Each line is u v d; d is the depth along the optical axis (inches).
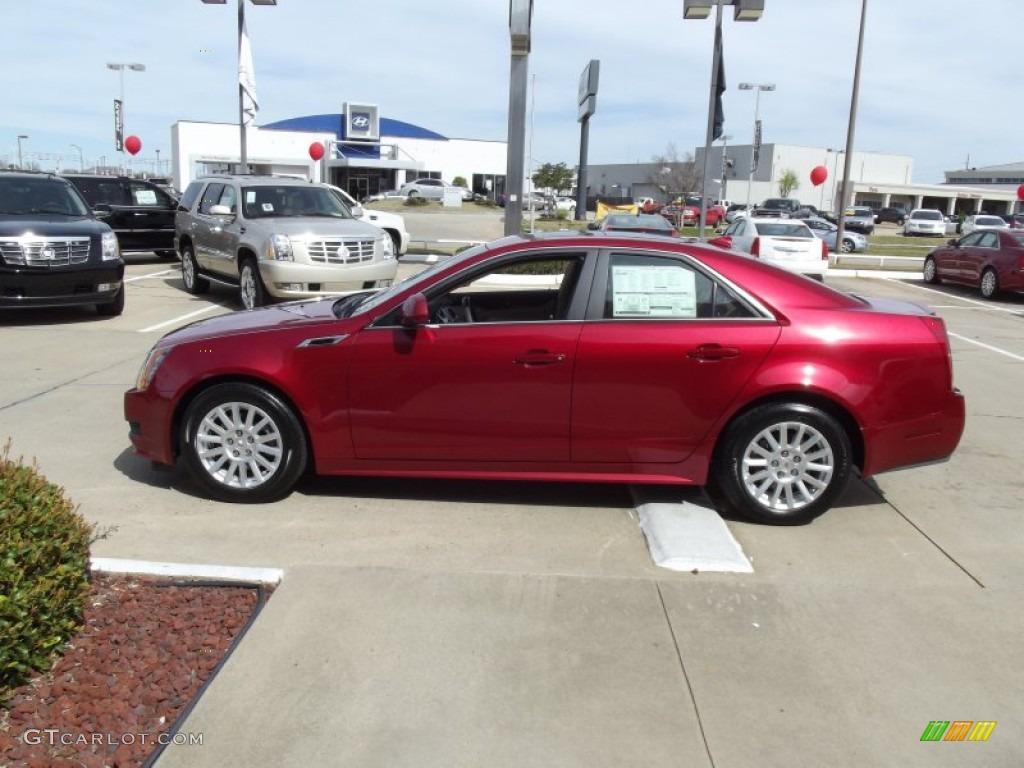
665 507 193.2
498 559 168.6
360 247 449.7
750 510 187.9
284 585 154.1
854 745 115.9
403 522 186.2
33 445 233.5
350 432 188.1
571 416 183.6
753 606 151.8
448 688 125.6
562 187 2443.4
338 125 2444.6
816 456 185.5
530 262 190.2
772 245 674.2
